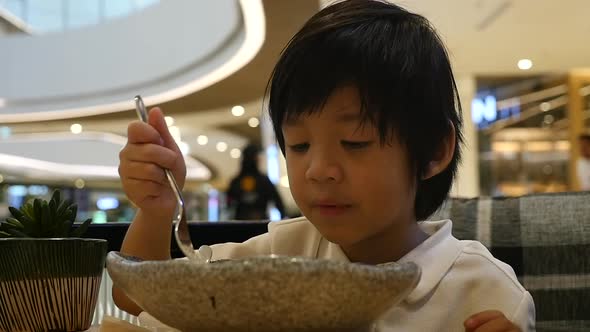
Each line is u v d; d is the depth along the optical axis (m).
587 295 1.04
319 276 0.38
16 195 12.27
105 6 8.26
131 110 8.21
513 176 7.18
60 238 0.65
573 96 6.62
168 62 7.14
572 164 6.59
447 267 0.66
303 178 0.57
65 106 8.39
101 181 12.92
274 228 0.82
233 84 6.88
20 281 0.62
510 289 0.66
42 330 0.63
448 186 0.69
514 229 1.08
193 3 6.57
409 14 0.67
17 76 8.48
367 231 0.58
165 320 0.44
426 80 0.61
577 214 1.06
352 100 0.56
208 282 0.38
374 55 0.58
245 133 10.47
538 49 5.85
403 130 0.58
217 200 15.18
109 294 0.97
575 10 4.85
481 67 6.45
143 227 0.66
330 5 0.68
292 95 0.57
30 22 8.66
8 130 10.20
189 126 9.80
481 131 7.24
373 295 0.40
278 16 4.41
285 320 0.39
